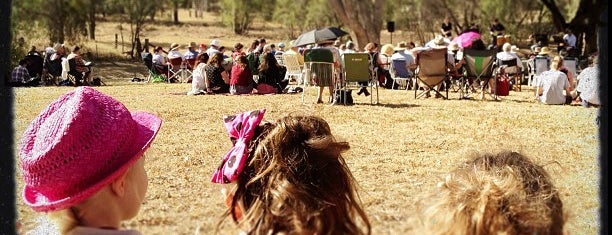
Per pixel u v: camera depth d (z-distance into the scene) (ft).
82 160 6.01
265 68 47.14
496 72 43.98
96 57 94.07
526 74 62.28
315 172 7.03
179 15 197.57
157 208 14.71
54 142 5.96
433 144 24.39
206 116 32.96
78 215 6.28
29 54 57.82
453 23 121.60
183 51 115.96
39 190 6.11
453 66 44.16
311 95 45.75
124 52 97.25
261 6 154.40
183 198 15.71
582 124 30.09
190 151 22.38
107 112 6.33
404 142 24.82
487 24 119.75
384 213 14.33
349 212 7.32
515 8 122.11
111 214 6.36
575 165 19.33
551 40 117.70
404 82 54.34
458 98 44.27
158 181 17.65
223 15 161.07
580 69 64.49
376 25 89.86
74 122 6.03
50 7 99.45
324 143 7.16
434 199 6.88
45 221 13.37
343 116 33.09
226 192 7.67
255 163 7.16
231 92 46.57
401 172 19.19
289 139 7.16
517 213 6.32
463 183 6.74
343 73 39.14
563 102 40.19
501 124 30.30
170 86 57.82
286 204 6.84
